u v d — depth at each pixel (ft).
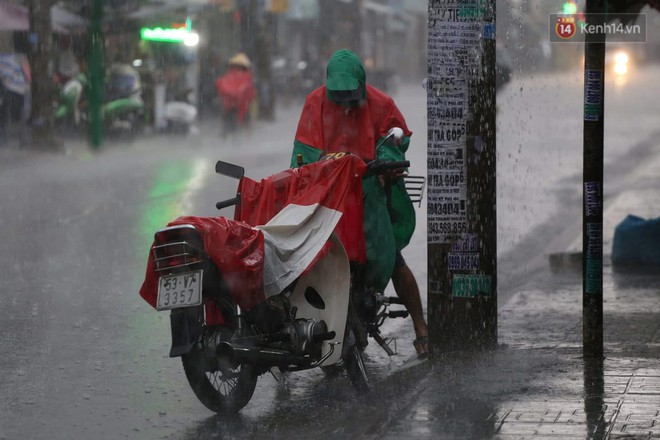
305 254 33.73
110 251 63.82
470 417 31.30
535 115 156.04
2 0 128.57
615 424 30.30
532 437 29.32
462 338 39.14
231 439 32.27
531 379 35.45
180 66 165.48
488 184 38.93
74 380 38.55
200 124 168.66
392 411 32.42
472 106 38.55
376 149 38.65
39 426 33.53
